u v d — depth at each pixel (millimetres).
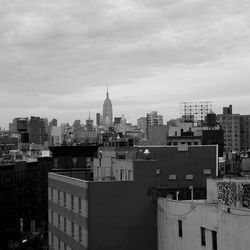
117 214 56938
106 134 166500
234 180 47500
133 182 57312
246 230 37281
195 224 45562
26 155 185500
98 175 81312
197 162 65000
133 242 56875
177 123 175625
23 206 149250
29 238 142625
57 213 73375
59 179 72312
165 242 53344
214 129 143750
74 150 105250
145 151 64375
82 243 59219
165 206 53406
